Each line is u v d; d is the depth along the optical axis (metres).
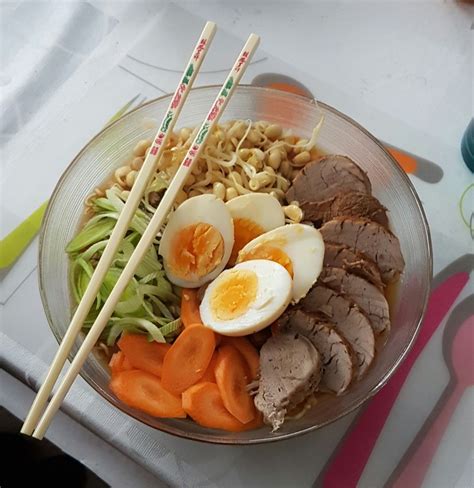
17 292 0.33
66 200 0.31
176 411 0.27
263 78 0.38
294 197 0.33
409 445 0.29
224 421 0.27
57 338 0.27
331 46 0.40
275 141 0.34
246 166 0.33
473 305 0.32
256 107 0.34
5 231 0.35
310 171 0.32
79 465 0.25
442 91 0.38
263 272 0.29
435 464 0.29
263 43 0.40
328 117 0.33
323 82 0.38
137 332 0.29
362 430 0.30
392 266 0.30
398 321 0.29
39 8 0.41
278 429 0.27
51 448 0.25
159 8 0.41
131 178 0.32
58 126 0.38
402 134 0.37
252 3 0.41
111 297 0.27
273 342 0.28
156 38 0.40
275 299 0.28
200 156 0.31
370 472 0.29
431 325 0.32
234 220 0.31
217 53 0.39
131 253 0.30
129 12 0.41
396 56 0.39
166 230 0.30
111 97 0.38
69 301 0.30
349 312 0.29
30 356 0.31
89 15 0.41
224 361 0.28
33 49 0.40
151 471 0.29
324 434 0.30
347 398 0.27
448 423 0.30
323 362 0.28
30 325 0.32
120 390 0.27
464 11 0.41
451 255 0.34
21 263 0.34
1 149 0.37
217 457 0.29
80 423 0.30
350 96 0.38
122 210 0.29
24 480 0.23
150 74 0.39
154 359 0.29
